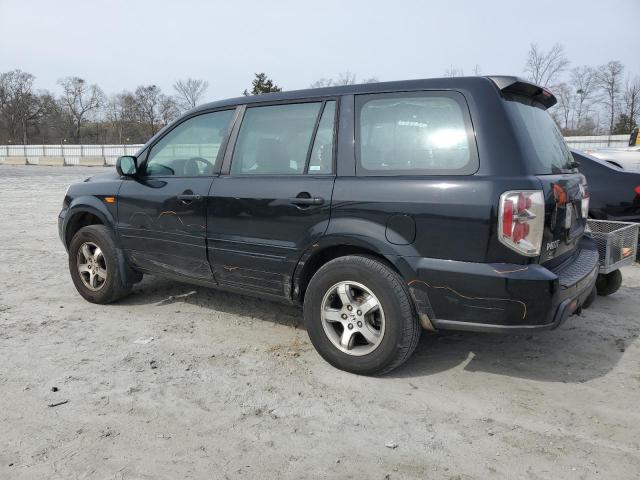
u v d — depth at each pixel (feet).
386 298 10.93
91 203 16.26
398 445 9.18
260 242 12.66
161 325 14.89
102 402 10.50
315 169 12.10
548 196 10.18
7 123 272.31
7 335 14.01
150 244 15.02
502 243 9.80
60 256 24.21
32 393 10.83
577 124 133.18
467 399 10.79
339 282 11.55
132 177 15.51
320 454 8.91
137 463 8.59
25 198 50.49
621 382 11.57
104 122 266.77
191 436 9.39
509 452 9.00
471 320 10.28
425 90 11.09
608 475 8.39
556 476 8.37
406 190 10.66
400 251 10.68
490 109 10.37
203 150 14.35
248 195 12.77
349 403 10.59
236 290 13.71
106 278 16.14
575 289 10.74
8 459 8.64
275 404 10.52
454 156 10.47
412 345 11.10
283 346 13.43
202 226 13.69
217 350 13.15
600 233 15.24
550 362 12.59
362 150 11.53
